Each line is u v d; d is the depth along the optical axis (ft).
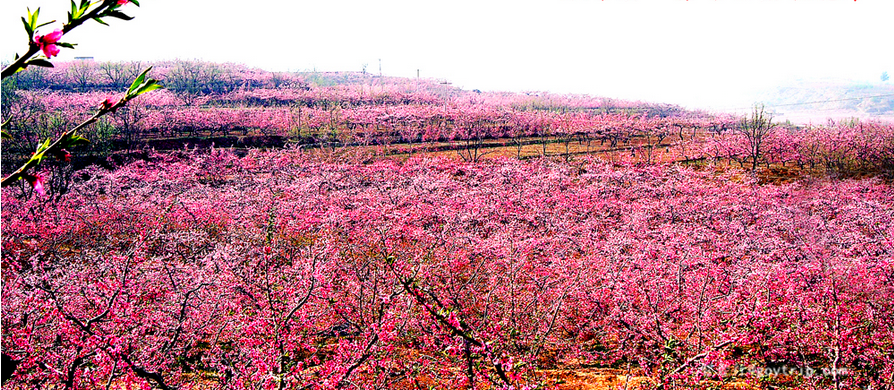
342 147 216.74
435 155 214.90
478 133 252.62
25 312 34.45
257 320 36.60
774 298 50.83
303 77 544.21
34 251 70.90
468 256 71.51
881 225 83.82
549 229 91.76
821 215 96.48
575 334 53.36
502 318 51.21
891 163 148.46
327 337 47.21
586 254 73.92
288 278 45.52
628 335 48.60
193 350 43.37
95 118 6.61
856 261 56.54
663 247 72.74
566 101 473.26
